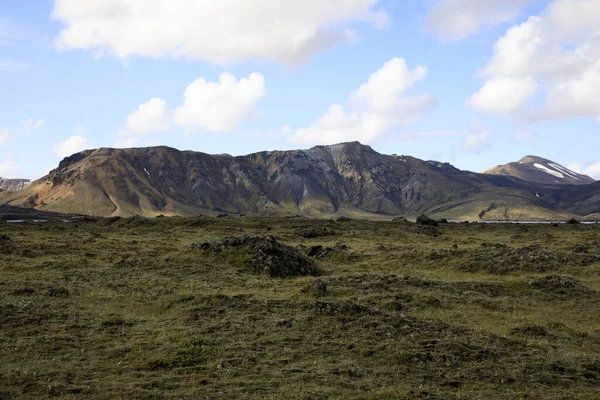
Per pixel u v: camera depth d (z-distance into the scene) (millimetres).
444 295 35281
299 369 19172
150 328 25406
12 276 40812
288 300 32188
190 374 18609
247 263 48156
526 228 109812
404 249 63750
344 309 27531
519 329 26438
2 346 21453
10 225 105562
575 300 34406
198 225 116062
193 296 32844
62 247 60219
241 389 16859
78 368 19062
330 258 59875
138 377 18266
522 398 16750
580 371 19828
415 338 23031
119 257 54469
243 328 25016
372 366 19781
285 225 119938
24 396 16078
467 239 85812
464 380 18438
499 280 41781
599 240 67062
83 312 28484
